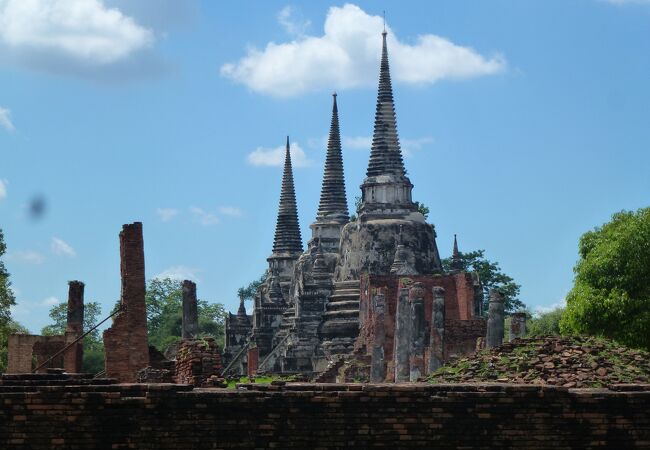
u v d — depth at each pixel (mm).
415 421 25984
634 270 59688
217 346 38594
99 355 117000
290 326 119562
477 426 26094
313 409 25812
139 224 46719
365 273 96250
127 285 46406
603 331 59625
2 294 76125
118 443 25484
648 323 58875
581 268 61438
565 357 33219
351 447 25812
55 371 28312
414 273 111875
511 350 34656
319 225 135375
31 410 25484
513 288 136000
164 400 25609
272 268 145875
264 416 25703
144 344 46281
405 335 62875
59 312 129750
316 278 117125
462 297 87500
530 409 26219
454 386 26297
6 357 72562
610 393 26438
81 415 25500
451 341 73250
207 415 25609
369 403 25969
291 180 149625
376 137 121875
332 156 138625
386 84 123562
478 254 137125
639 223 60656
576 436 26266
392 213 118750
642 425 26375
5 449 25359
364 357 84438
